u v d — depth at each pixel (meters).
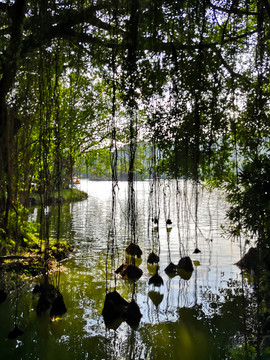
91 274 7.75
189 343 4.64
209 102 6.00
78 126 10.70
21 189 7.16
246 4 5.57
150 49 5.75
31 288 6.84
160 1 5.55
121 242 11.27
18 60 4.92
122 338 4.89
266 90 5.56
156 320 5.44
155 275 7.21
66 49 6.55
